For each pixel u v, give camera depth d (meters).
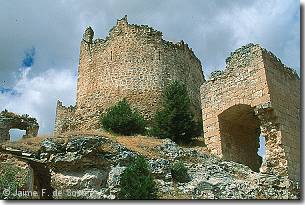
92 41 40.62
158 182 23.03
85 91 38.56
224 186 23.03
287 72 28.58
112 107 34.03
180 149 26.97
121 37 38.72
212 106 28.52
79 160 23.47
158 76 37.66
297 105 28.14
